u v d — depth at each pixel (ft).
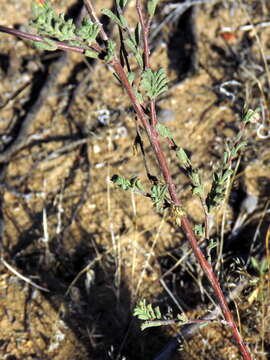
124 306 8.61
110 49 4.16
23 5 13.94
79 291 8.86
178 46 12.71
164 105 11.58
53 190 10.45
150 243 9.44
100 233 9.64
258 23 12.89
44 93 11.93
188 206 9.76
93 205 10.09
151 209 9.88
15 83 12.40
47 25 3.84
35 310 8.70
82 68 12.45
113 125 11.26
